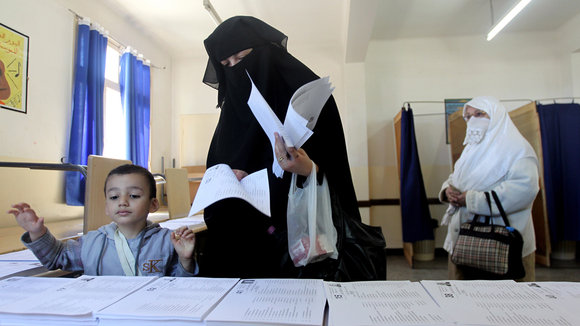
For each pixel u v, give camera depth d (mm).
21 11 2607
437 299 504
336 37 4371
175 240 952
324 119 1018
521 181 1526
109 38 3547
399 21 3926
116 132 3799
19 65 2588
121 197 1011
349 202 1051
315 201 843
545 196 3248
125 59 3752
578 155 3416
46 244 893
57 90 2926
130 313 458
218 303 499
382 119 4336
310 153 999
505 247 1425
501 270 1407
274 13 3797
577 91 3980
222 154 1070
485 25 4031
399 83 4348
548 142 3475
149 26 4035
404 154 3545
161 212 3219
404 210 3496
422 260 3736
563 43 4090
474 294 521
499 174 1622
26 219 867
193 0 3510
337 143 1027
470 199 1620
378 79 4371
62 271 946
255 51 1033
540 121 3379
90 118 3170
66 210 2975
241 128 1066
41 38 2777
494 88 4215
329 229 895
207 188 771
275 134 761
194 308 474
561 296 503
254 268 929
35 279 642
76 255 972
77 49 3104
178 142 4738
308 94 806
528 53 4207
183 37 4316
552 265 3303
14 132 2545
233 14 3816
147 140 4090
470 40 4297
